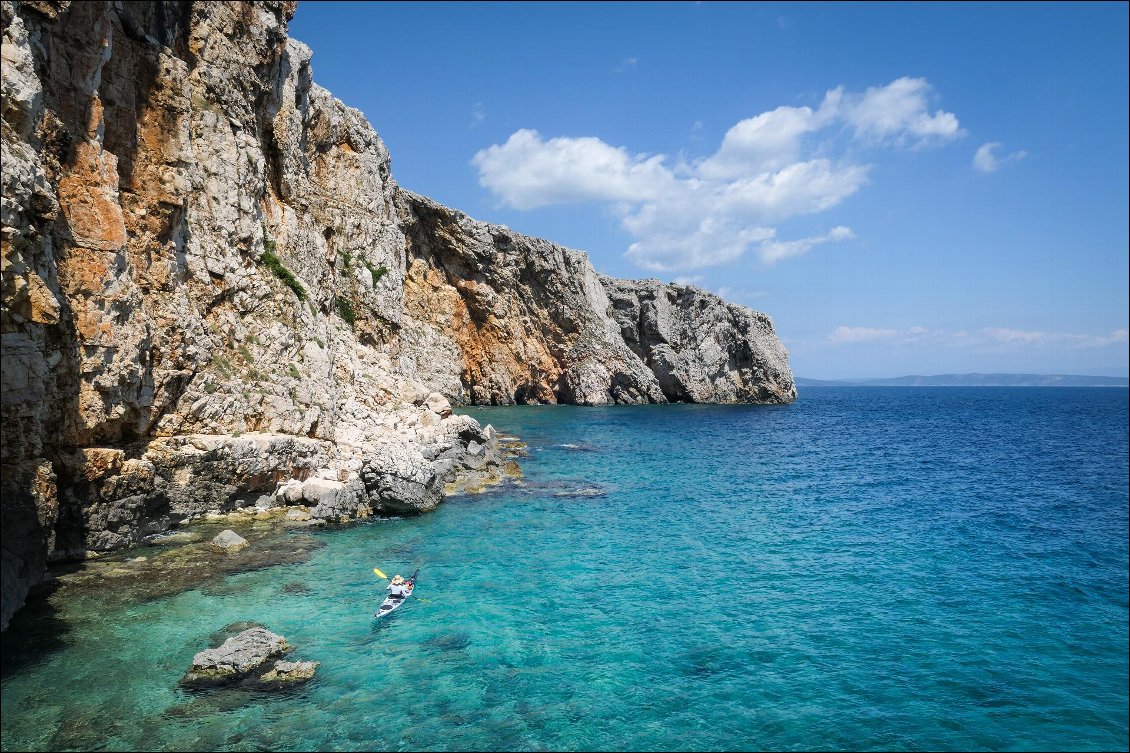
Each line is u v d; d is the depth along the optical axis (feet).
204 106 95.25
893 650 53.47
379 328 171.32
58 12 64.03
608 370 325.01
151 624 50.47
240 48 106.32
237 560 66.59
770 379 387.96
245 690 42.52
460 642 52.65
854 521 100.07
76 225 63.93
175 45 91.61
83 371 62.18
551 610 60.29
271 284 103.09
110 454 64.39
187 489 76.07
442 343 262.06
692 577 71.10
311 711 40.98
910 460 176.24
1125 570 75.56
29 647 45.78
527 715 42.29
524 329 304.91
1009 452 201.16
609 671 48.85
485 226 278.67
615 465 145.59
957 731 41.91
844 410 433.48
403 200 242.99
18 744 35.12
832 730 41.73
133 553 66.03
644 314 349.41
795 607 62.90
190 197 88.22
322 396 104.27
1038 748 40.19
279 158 125.49
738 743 40.09
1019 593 67.41
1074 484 140.05
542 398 313.94
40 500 54.13
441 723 40.81
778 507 109.29
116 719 38.09
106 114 75.56
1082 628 58.23
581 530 88.33
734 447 187.21
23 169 50.14
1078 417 403.75
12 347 51.39
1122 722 42.98
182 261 84.89
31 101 51.37
